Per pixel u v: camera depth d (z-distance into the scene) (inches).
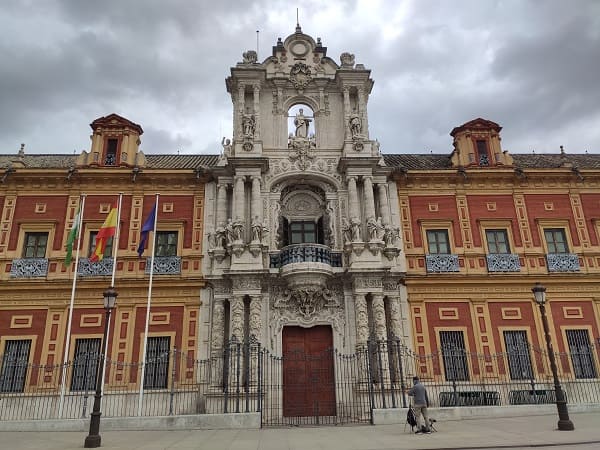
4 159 1198.3
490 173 1059.9
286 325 922.7
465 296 975.6
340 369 892.0
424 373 917.2
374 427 668.1
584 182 1080.8
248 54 1087.6
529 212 1052.5
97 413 537.3
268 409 850.8
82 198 941.8
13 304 921.5
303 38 1133.1
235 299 900.0
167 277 944.9
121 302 932.0
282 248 957.2
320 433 612.1
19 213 990.4
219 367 869.8
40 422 698.8
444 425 657.0
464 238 1023.0
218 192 1008.9
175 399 868.6
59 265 956.6
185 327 922.7
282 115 1069.1
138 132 1095.0
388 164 1141.7
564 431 556.4
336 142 1059.3
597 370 941.8
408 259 997.8
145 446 511.5
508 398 902.4
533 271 1002.1
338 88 1099.9
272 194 1016.2
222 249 941.8
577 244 1034.1
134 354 901.2
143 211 1008.2
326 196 1026.7
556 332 960.9
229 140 1055.6
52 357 892.6
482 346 944.3
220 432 642.8
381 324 888.3
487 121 1123.9
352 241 942.4
